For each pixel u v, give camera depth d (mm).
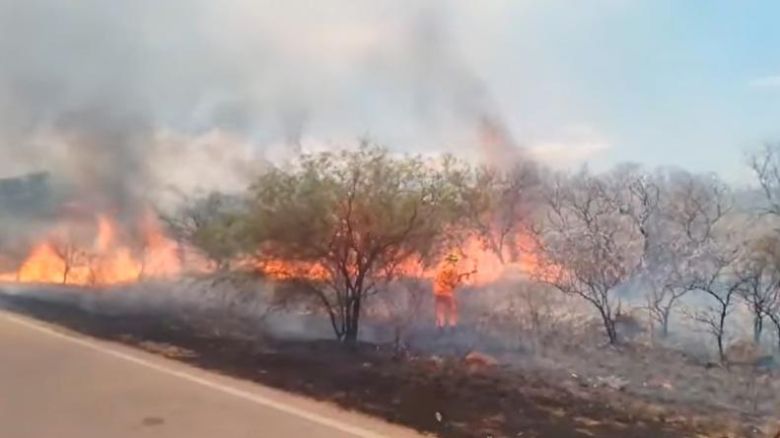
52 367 8922
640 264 8695
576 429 6012
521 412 6508
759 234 7957
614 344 8164
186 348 10070
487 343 9141
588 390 7004
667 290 8352
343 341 10242
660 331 8203
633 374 7191
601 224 9281
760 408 6164
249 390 7730
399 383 7629
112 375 8484
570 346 8367
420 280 10719
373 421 6512
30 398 7277
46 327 12367
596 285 8953
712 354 7461
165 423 6371
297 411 6836
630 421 6117
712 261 8062
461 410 6684
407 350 9211
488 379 7582
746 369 7027
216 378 8336
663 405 6457
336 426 6301
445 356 8703
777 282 7539
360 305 10828
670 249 8484
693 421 6051
